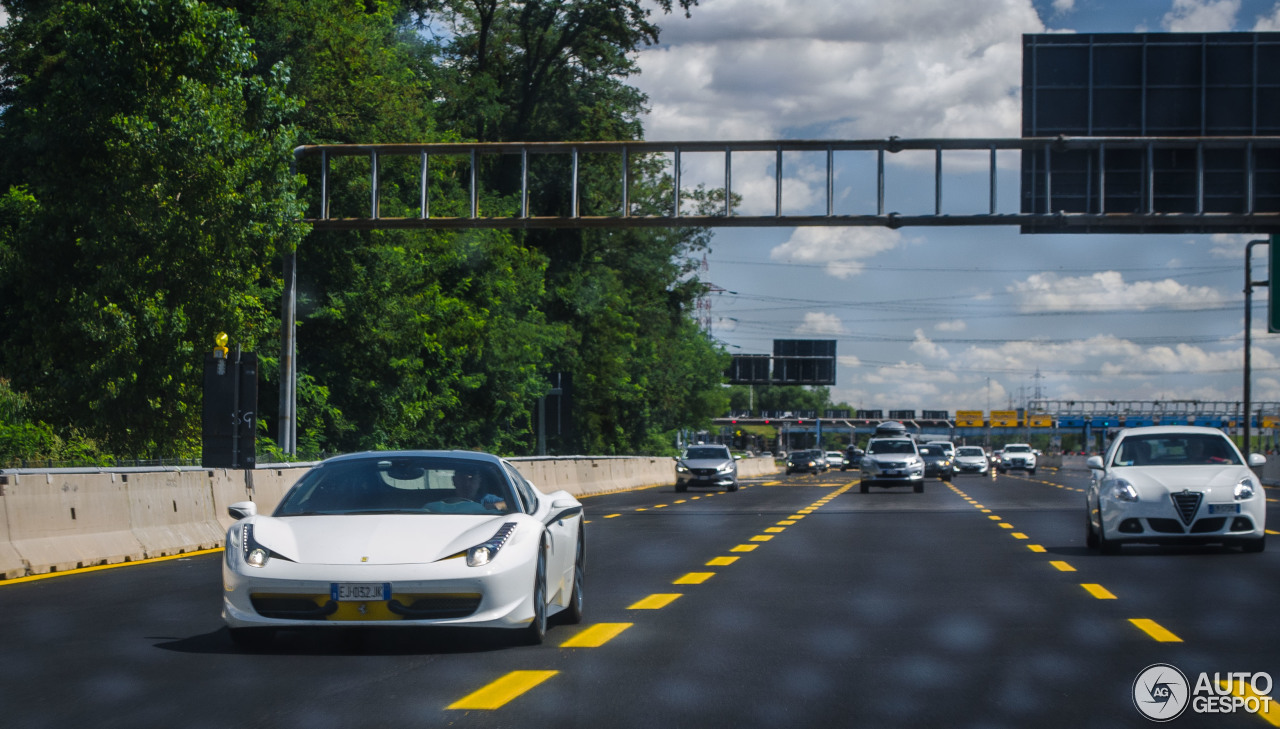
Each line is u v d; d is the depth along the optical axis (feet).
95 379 92.99
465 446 176.45
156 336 93.30
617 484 170.60
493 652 29.12
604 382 239.09
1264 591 41.19
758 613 36.17
